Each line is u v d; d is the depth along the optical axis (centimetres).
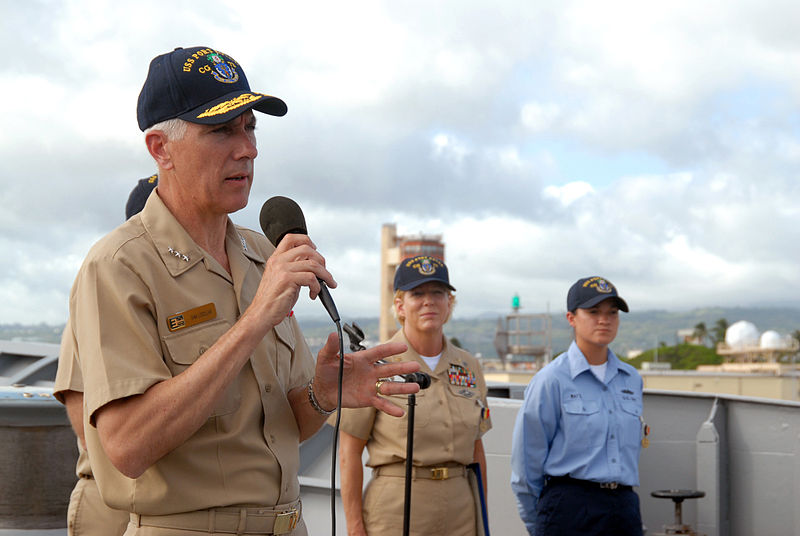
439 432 363
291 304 173
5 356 723
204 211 192
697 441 541
